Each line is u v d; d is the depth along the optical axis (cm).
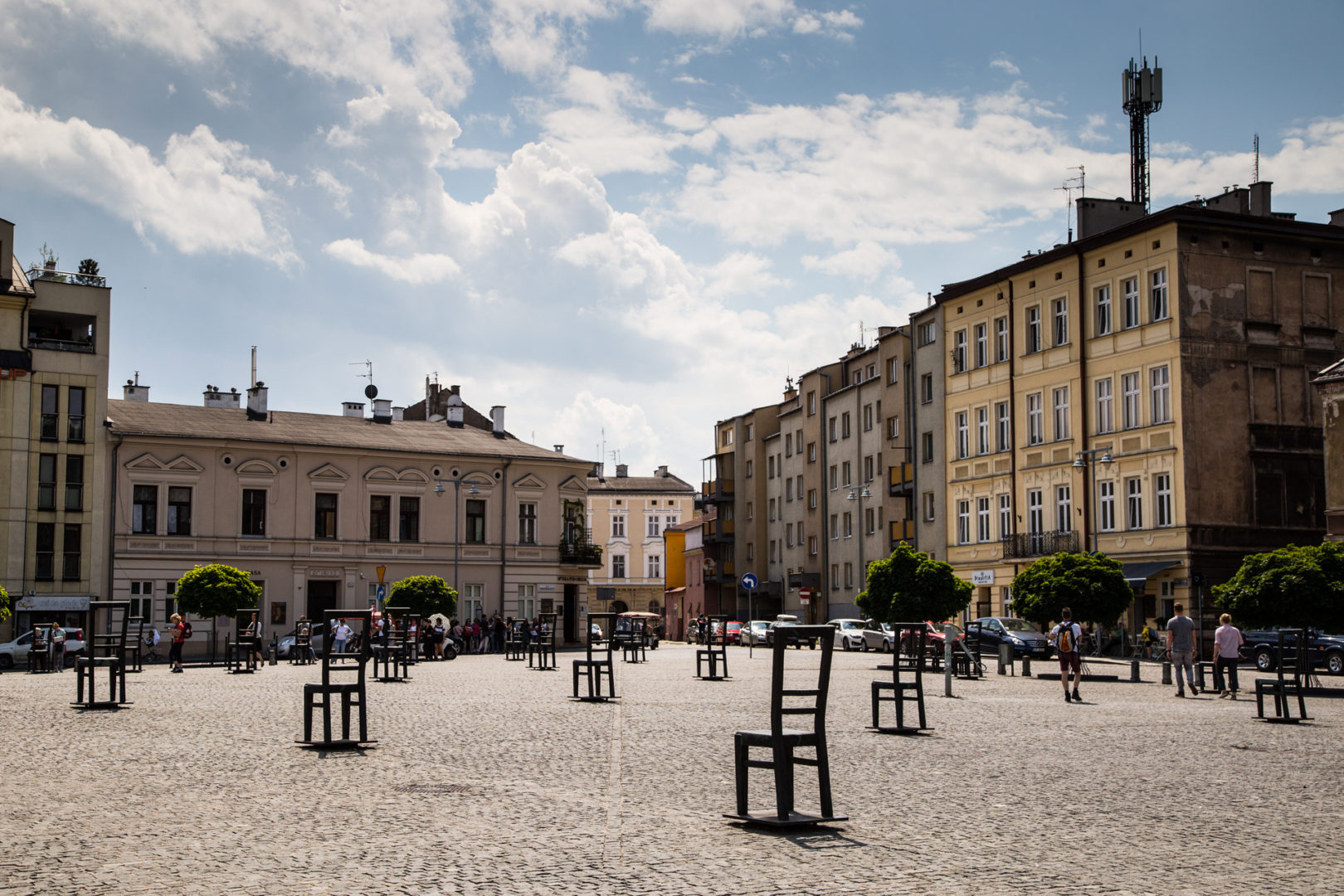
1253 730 2016
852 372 7888
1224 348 4831
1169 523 4803
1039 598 3809
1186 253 4816
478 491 6931
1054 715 2277
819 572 8188
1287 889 849
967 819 1110
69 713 2195
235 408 6662
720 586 9988
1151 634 4684
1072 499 5344
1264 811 1180
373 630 4534
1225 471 4769
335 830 1022
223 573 4934
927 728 1942
